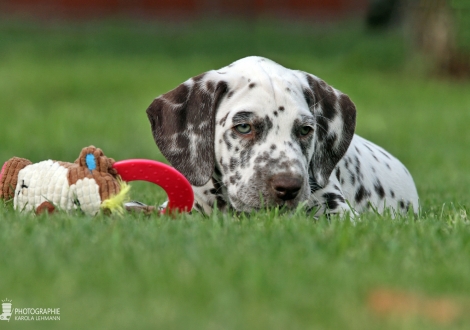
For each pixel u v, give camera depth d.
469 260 6.65
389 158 11.16
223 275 5.88
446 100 32.47
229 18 66.06
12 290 5.68
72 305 5.40
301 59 46.22
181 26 60.78
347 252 6.77
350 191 9.87
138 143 20.95
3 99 30.36
